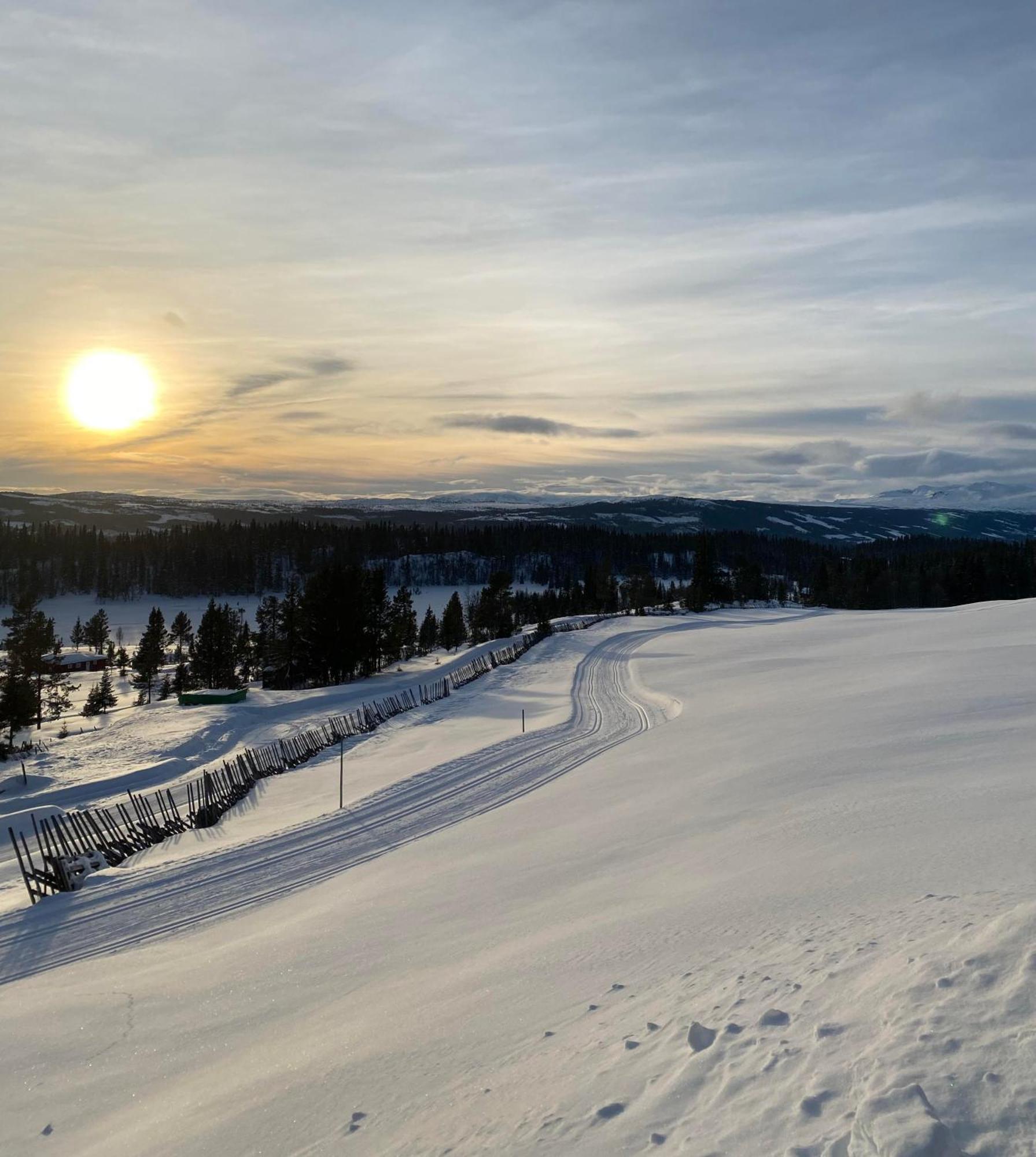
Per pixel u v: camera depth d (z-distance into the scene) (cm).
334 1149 546
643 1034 572
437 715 3778
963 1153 340
